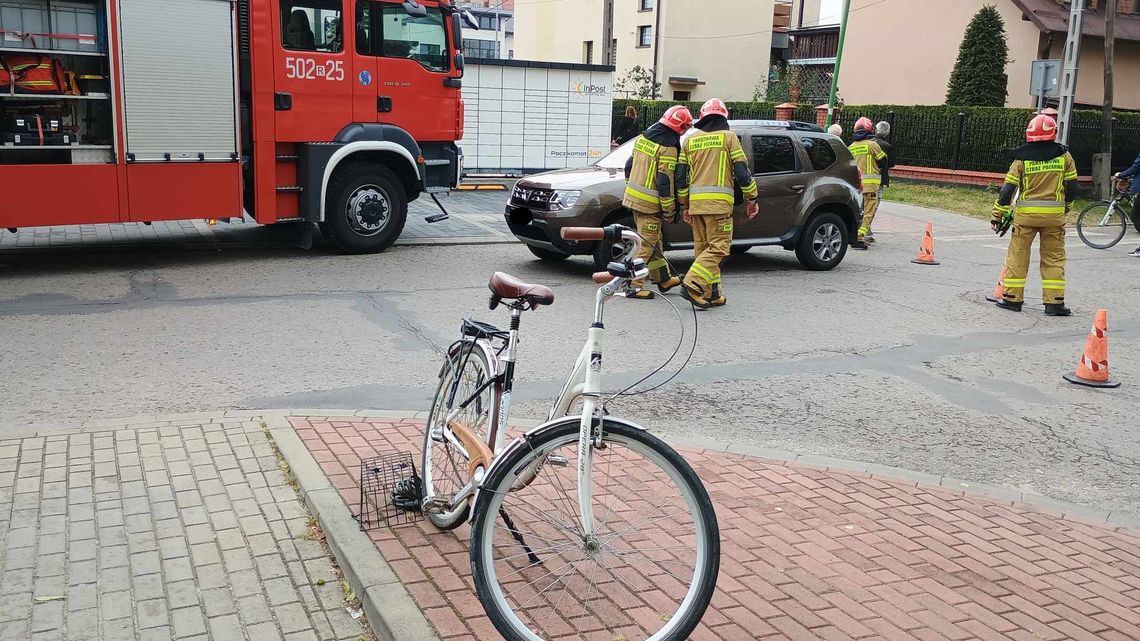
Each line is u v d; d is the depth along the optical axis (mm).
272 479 4902
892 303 10727
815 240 12570
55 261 11180
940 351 8648
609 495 3480
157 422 5672
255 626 3596
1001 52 27797
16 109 9828
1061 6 29406
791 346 8602
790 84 39188
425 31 12398
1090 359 7711
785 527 4574
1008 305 10641
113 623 3574
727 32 44312
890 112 28172
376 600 3602
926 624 3711
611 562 3701
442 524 4152
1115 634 3725
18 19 9648
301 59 11438
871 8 35000
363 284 10469
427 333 8430
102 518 4406
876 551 4367
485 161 21531
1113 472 5867
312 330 8398
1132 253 15844
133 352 7496
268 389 6711
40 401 6238
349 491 4680
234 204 11273
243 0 11086
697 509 3229
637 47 44781
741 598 3824
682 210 10008
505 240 13867
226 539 4250
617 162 11859
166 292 9711
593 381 3330
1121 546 4660
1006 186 10398
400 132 12281
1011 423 6707
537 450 3285
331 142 11805
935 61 32875
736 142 9742
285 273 10945
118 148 10391
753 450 5703
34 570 3930
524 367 7504
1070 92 20578
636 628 3484
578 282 10984
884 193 24125
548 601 3621
